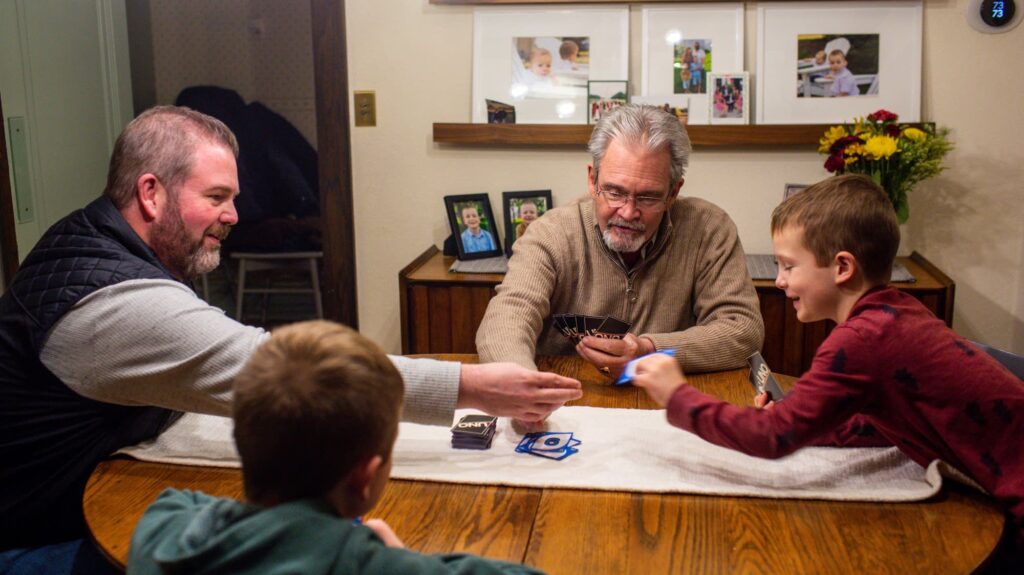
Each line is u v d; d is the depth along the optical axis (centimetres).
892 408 138
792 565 122
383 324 350
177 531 97
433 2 321
